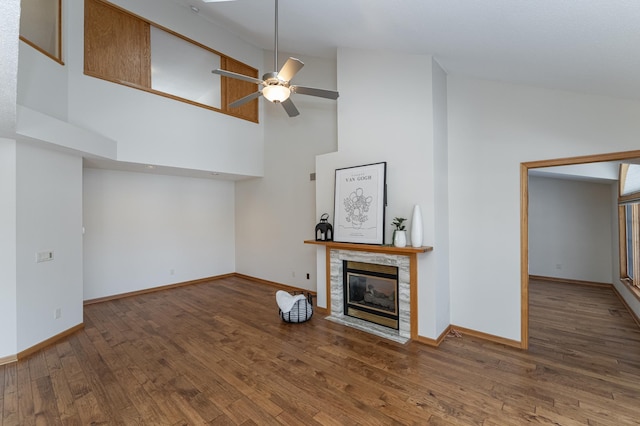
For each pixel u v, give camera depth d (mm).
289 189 5609
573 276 6078
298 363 2885
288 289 5613
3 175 2982
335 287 4219
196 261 6164
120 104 4152
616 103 2678
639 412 2154
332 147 4926
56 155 3496
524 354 3047
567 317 4117
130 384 2547
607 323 3893
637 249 4422
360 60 3961
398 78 3588
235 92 5570
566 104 2920
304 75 5227
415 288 3406
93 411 2207
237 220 6770
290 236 5617
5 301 2951
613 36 1691
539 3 1623
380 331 3646
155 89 4570
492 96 3344
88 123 3852
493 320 3359
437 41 2787
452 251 3629
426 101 3359
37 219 3260
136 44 4359
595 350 3123
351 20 2980
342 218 4020
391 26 2812
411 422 2074
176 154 4738
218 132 5293
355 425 2053
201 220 6254
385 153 3699
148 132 4434
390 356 3020
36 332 3203
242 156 5680
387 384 2529
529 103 3119
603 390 2424
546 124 3029
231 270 6781
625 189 4820
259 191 6195
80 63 3793
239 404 2279
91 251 4844
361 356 3023
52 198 3439
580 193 6012
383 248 3406
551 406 2232
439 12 2176
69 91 3682
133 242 5305
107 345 3295
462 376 2643
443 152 3545
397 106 3596
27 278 3135
